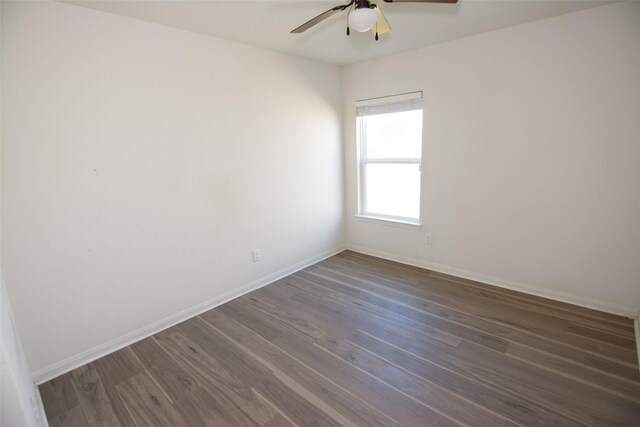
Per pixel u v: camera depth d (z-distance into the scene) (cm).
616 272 253
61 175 205
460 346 227
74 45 203
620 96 233
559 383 190
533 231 286
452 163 322
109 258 231
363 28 180
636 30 222
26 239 197
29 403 135
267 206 332
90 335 227
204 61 266
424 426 165
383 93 358
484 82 290
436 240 350
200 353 230
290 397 188
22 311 200
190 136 264
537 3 225
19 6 182
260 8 216
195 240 278
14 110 186
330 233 412
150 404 186
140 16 223
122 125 227
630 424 162
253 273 328
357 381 198
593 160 250
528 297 290
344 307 287
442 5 224
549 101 261
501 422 166
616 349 216
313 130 368
